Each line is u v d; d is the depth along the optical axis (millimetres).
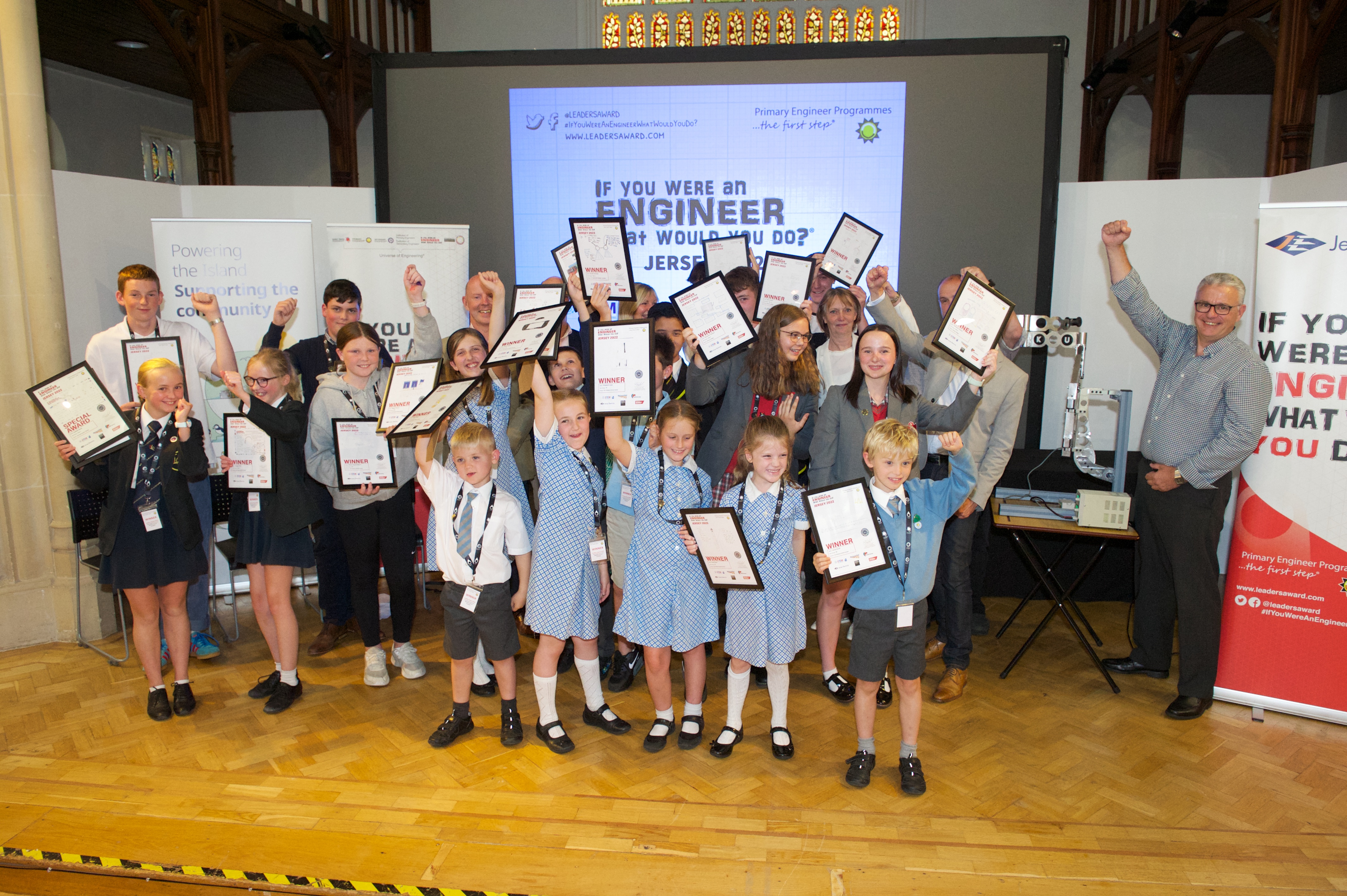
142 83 8125
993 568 4344
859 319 3820
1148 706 3158
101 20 6195
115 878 2219
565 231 5301
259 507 3041
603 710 2969
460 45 8969
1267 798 2527
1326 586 2951
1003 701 3191
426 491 2807
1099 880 2145
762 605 2613
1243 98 8328
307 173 9266
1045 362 4957
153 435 2932
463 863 2215
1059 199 4980
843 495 2387
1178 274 4730
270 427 2930
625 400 2674
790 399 2990
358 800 2512
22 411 3732
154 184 4527
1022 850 2260
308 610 4289
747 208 5203
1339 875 2164
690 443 2627
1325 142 8344
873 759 2602
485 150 5254
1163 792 2559
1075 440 3918
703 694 3150
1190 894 2094
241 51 6691
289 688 3156
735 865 2203
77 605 3787
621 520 3188
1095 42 8258
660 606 2684
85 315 4137
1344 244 2848
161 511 2963
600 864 2211
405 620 3377
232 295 4191
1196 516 3043
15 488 3736
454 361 3031
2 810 2469
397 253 4527
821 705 3188
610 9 8805
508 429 3281
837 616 3193
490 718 3078
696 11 8750
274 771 2689
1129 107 8422
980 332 2674
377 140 5285
